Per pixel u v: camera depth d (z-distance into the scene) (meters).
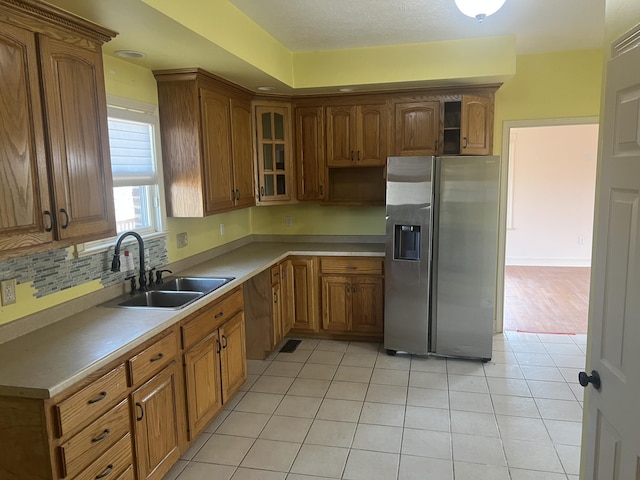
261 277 3.91
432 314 3.95
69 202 2.02
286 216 4.88
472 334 3.87
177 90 3.19
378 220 4.69
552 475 2.43
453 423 2.95
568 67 4.12
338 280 4.31
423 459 2.58
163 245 3.32
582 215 7.42
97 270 2.66
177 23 2.19
